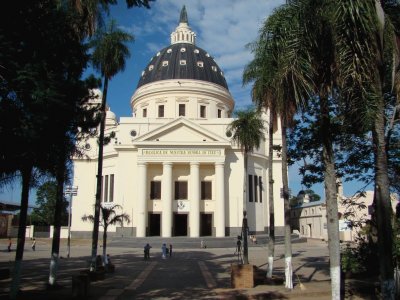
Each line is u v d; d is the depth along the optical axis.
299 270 24.00
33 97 10.17
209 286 18.14
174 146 51.00
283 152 17.50
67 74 12.99
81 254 35.81
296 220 68.88
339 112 11.86
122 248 42.72
